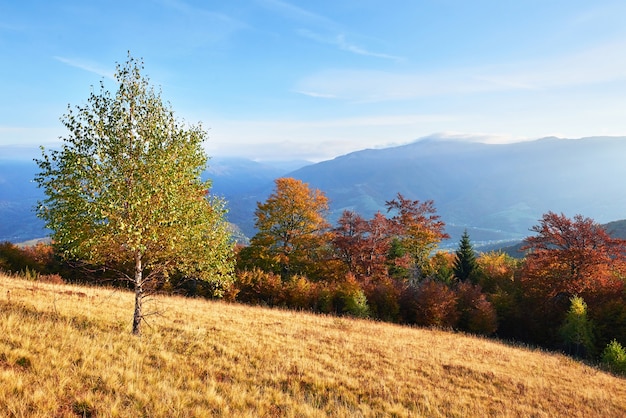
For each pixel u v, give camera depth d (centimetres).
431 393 1316
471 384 1505
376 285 3756
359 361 1577
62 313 1281
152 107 1176
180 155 1191
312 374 1273
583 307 3216
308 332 1972
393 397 1232
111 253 1169
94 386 812
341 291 3512
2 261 3709
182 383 971
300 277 3822
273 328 1925
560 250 3784
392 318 3491
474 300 3684
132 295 2284
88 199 1048
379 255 4169
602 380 1923
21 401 666
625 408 1503
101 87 1118
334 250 4250
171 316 1762
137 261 1223
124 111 1121
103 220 1060
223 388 1004
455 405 1234
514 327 3919
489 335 3734
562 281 3691
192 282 3678
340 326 2358
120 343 1103
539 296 3841
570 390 1628
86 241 1027
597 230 3706
